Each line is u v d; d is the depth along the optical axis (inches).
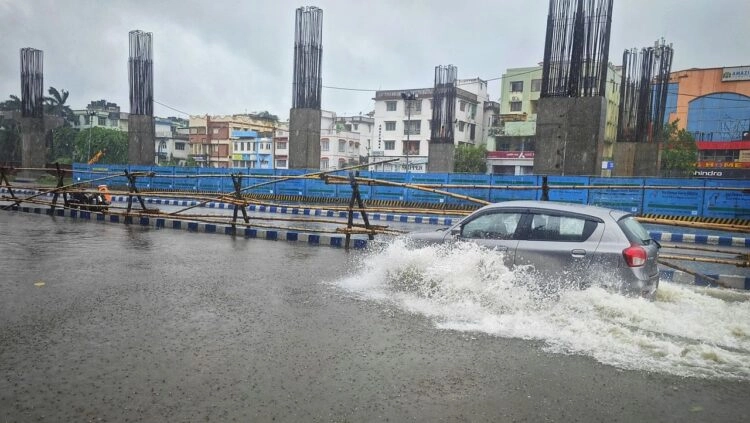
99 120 3230.8
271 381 151.1
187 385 146.9
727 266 397.1
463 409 135.6
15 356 167.5
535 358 173.6
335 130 2832.2
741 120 2130.9
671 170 1892.2
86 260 347.9
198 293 259.4
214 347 179.6
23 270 309.7
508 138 2224.4
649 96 1240.2
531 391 147.5
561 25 804.6
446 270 252.8
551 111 812.0
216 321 211.2
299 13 1095.6
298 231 483.8
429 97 2443.4
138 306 231.8
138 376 152.7
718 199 710.5
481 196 857.5
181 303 238.5
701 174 2025.1
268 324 208.2
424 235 276.4
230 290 267.4
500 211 255.6
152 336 190.1
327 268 335.6
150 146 1385.3
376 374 158.1
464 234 263.0
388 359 171.0
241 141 3021.7
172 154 3309.5
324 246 444.8
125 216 597.0
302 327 204.8
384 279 281.0
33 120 1665.8
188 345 181.0
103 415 127.9
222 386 146.7
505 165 2196.1
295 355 173.3
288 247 434.6
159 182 1277.1
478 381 153.9
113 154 2544.3
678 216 734.5
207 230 537.0
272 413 130.6
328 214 805.9
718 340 192.2
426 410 134.5
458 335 197.0
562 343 187.9
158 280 288.2
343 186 1027.9
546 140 819.4
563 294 222.5
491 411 134.7
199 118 3144.7
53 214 695.1
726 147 2089.1
